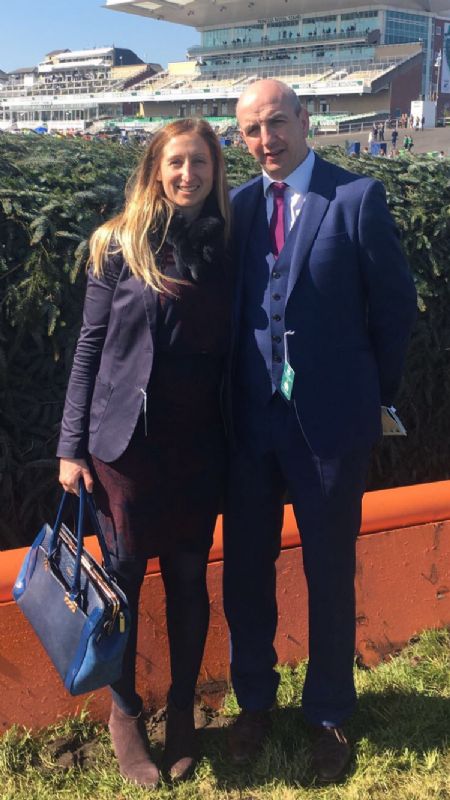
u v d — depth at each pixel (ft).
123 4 328.70
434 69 311.68
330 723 8.32
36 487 10.41
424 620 10.52
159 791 8.00
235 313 7.62
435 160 13.75
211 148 7.32
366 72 294.66
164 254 7.24
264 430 7.81
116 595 7.10
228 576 8.49
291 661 9.93
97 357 7.64
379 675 9.76
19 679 8.48
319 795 8.04
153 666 9.14
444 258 12.57
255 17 330.54
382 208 7.40
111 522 7.72
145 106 345.10
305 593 9.86
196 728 9.05
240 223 7.70
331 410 7.61
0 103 399.03
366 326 7.80
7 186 10.27
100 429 7.54
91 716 8.91
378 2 294.66
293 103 7.35
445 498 10.41
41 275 9.90
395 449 13.03
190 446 7.72
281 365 7.59
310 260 7.36
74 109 367.86
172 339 7.27
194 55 353.10
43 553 7.70
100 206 10.70
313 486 7.77
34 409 10.27
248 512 8.16
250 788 8.14
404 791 8.05
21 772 8.20
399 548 10.19
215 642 9.50
